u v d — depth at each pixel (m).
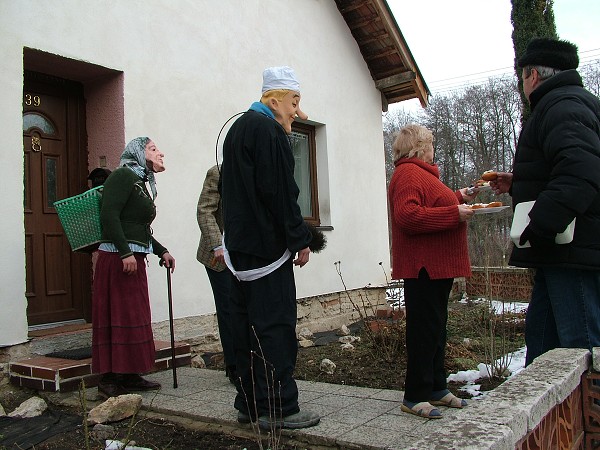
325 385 4.04
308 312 7.53
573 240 2.74
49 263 4.97
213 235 4.05
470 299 9.27
